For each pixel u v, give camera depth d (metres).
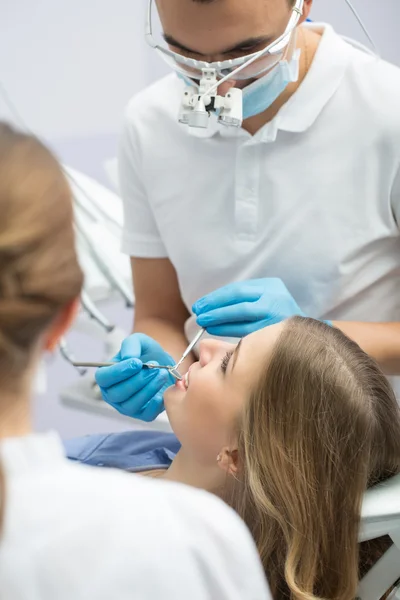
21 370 0.56
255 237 1.46
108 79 3.35
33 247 0.54
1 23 3.54
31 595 0.55
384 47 3.08
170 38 1.19
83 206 2.13
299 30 1.37
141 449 1.59
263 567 1.14
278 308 1.34
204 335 1.59
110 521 0.58
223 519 0.64
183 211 1.50
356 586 1.12
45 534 0.56
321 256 1.43
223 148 1.43
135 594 0.57
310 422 1.13
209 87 1.21
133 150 1.53
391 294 1.50
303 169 1.40
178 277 1.58
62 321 0.60
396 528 1.13
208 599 0.63
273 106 1.39
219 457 1.19
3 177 0.54
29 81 3.33
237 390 1.17
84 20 3.54
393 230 1.43
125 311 2.90
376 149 1.37
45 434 0.60
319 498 1.12
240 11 1.12
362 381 1.17
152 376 1.32
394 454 1.21
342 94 1.38
